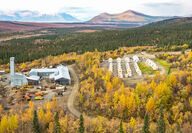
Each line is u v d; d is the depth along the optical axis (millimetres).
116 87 93312
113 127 68500
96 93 90812
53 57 191500
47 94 99562
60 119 72375
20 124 68000
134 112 77688
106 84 95812
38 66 159875
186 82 89000
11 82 111438
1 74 136875
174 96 81812
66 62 171625
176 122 70188
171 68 120250
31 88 107562
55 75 124062
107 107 82188
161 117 60906
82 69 141000
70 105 88500
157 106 76500
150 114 74250
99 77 108938
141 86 84812
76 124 69750
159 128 60531
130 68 132000
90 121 71312
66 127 67812
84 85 105500
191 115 70750
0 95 96750
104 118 74750
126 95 82438
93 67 125500
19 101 89562
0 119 71812
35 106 84562
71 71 145750
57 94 99500
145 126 58906
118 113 79000
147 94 83125
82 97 88875
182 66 116688
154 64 126250
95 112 83000
